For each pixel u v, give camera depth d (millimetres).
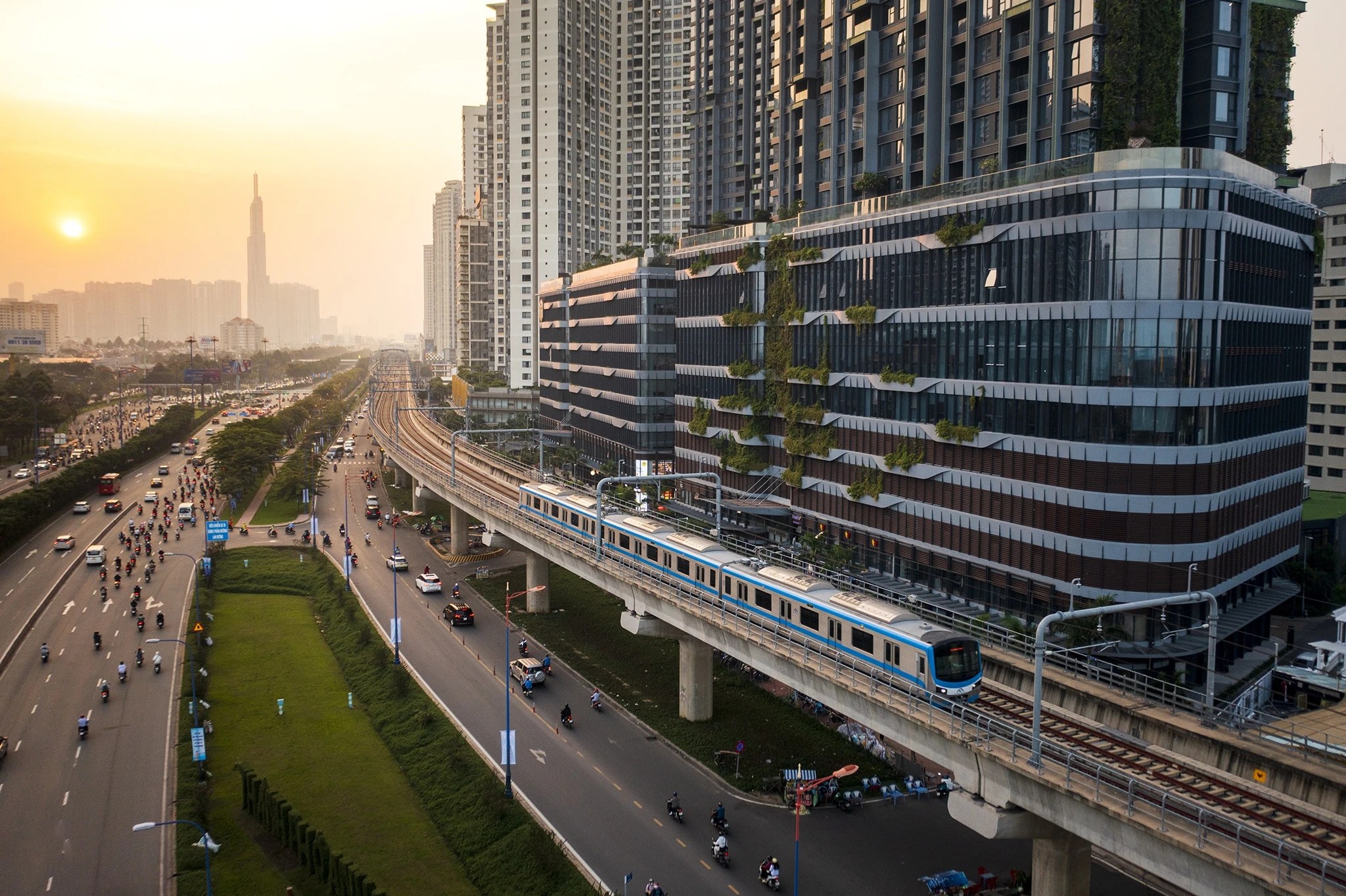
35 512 122688
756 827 49906
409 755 61250
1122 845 33062
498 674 73938
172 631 85188
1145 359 61438
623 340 134500
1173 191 60844
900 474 81125
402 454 140250
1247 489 67938
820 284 91875
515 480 124125
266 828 52969
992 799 38656
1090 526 63531
